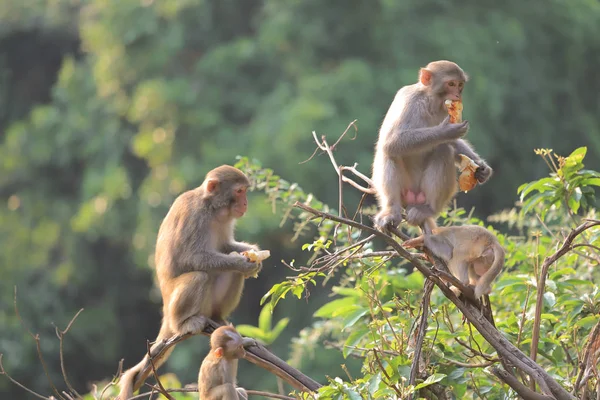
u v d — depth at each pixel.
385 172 6.97
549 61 21.67
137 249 20.42
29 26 25.69
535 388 6.14
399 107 7.20
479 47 20.25
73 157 23.80
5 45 26.38
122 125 22.78
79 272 22.83
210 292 7.77
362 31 20.70
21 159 23.48
